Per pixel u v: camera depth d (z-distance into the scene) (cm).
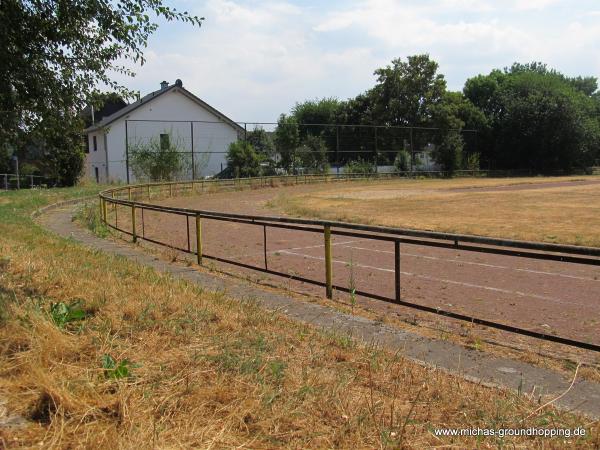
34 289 652
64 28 643
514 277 1032
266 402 374
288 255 1310
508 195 3444
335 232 804
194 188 3997
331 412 372
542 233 1648
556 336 592
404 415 380
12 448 300
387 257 1277
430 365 511
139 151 4531
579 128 6612
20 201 2466
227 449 317
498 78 7806
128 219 2188
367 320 687
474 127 6856
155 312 582
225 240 1580
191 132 4766
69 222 1908
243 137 5453
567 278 1021
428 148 6338
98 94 715
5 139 678
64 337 461
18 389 373
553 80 7250
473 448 335
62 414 328
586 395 444
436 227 1841
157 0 659
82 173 4112
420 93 6656
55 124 692
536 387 462
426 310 689
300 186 4872
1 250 948
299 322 639
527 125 6631
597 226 1831
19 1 611
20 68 626
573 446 343
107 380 388
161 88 5875
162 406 360
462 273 1074
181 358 456
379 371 471
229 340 512
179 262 1113
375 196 3584
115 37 662
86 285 692
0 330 468
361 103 7200
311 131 5628
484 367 516
